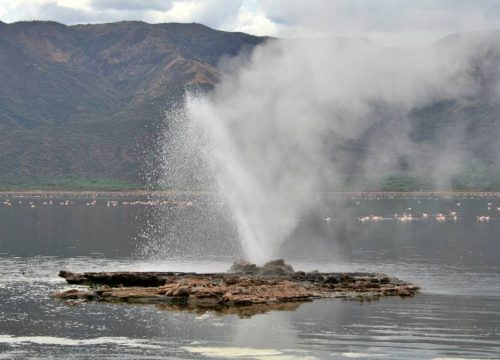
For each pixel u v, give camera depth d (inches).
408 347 2052.2
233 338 2150.6
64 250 4475.9
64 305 2588.6
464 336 2165.4
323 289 2839.6
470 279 3250.5
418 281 3184.1
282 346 2063.2
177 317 2409.0
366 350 2022.6
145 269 3570.4
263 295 2669.8
